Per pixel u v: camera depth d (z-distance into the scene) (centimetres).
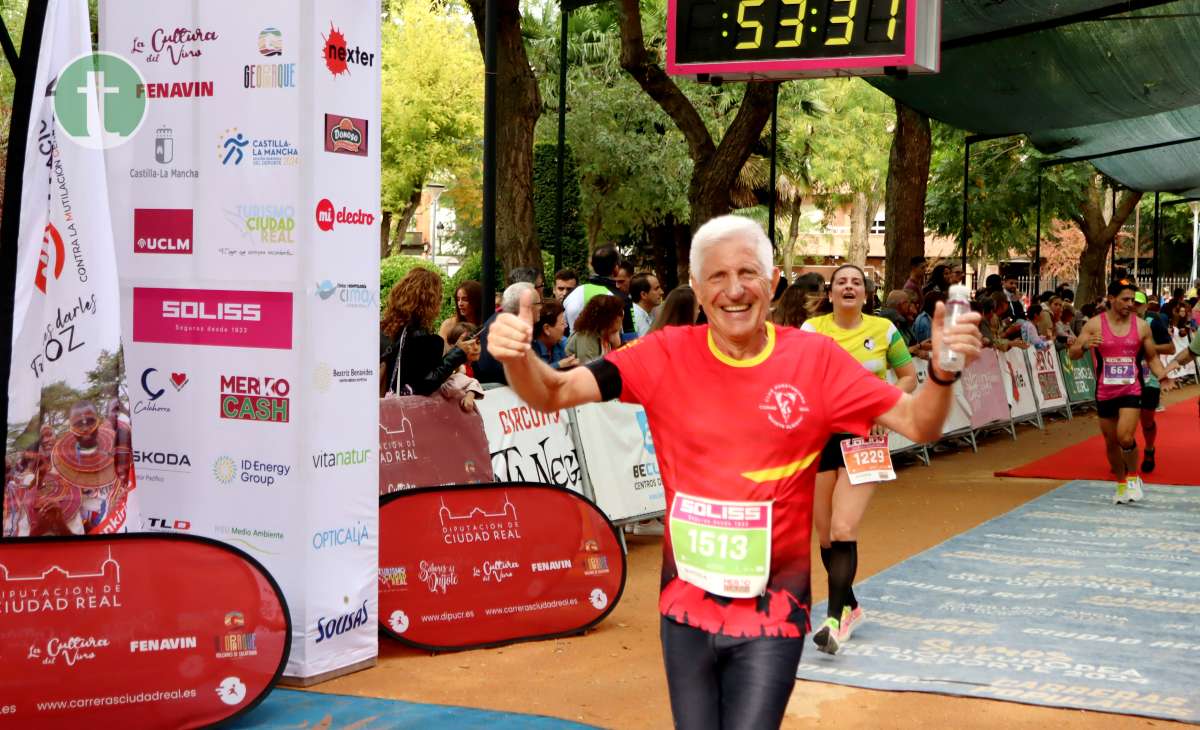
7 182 531
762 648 321
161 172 607
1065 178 3272
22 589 494
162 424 609
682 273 3291
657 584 801
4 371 525
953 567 852
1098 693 573
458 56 3925
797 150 4050
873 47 1097
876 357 675
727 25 1148
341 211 593
